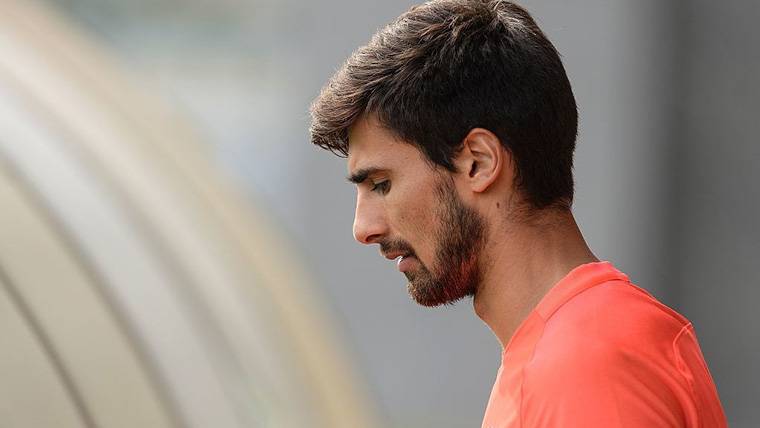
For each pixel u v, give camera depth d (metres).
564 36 36.59
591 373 6.69
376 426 18.55
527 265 7.37
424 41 7.29
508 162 7.27
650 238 37.12
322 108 7.47
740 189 37.25
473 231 7.35
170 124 20.94
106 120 18.38
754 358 37.56
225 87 54.72
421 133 7.23
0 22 19.69
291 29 46.28
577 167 36.94
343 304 38.78
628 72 36.62
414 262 7.51
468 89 7.20
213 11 54.81
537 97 7.28
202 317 14.77
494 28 7.36
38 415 10.72
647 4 36.59
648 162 37.03
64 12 55.47
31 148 14.88
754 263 37.38
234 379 14.44
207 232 17.97
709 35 37.00
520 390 6.93
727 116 37.06
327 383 17.83
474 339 38.25
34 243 12.63
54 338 11.65
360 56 7.45
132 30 57.44
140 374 12.16
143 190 16.80
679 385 6.84
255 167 51.69
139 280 13.80
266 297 18.27
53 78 18.48
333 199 39.34
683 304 37.66
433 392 38.41
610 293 7.11
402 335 38.53
